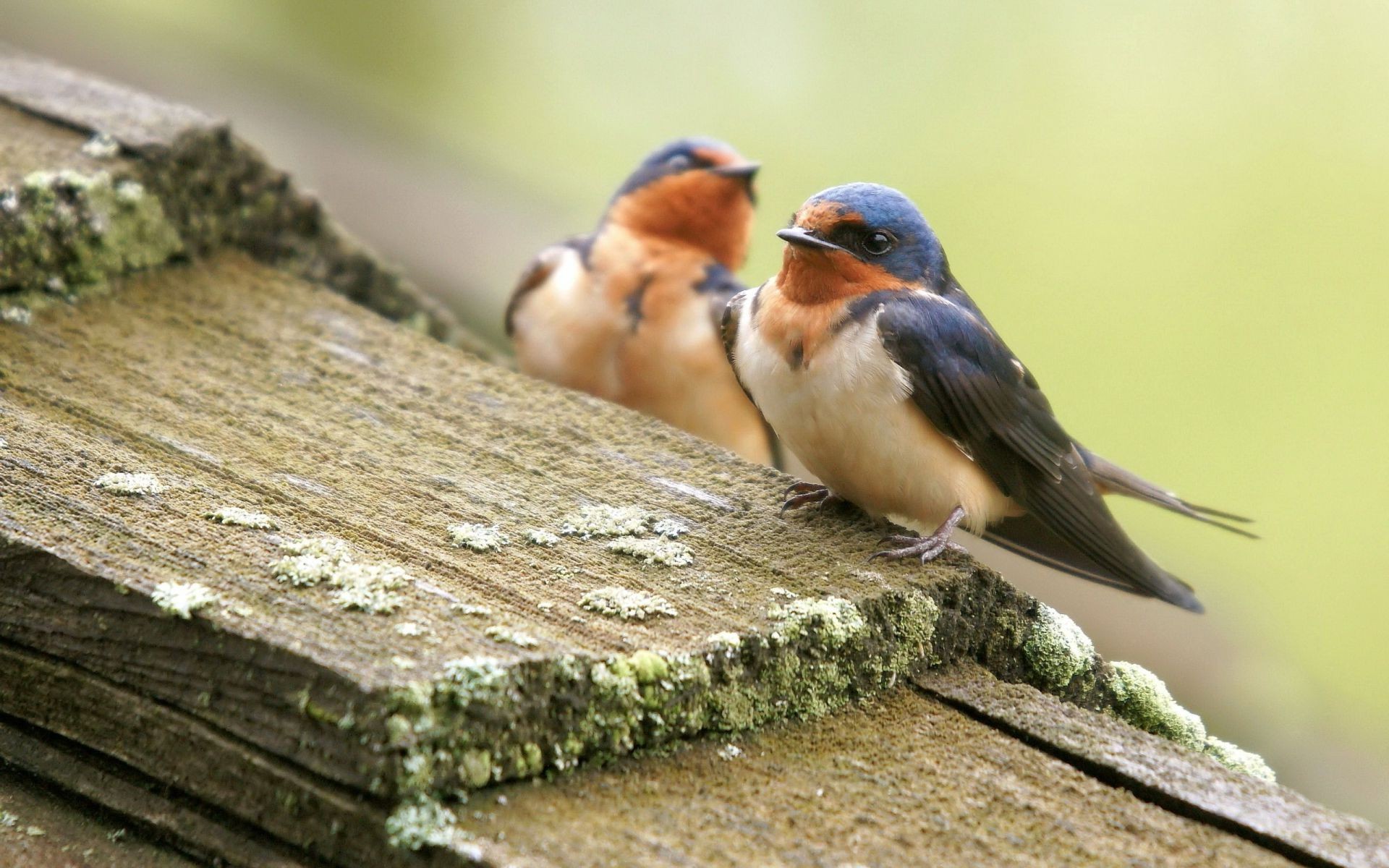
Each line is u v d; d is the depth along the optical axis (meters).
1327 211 20.61
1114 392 20.16
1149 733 5.77
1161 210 20.62
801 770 4.95
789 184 19.94
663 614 5.22
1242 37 20.73
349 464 6.30
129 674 4.66
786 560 5.95
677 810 4.57
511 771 4.47
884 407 7.36
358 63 19.28
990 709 5.52
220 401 6.73
